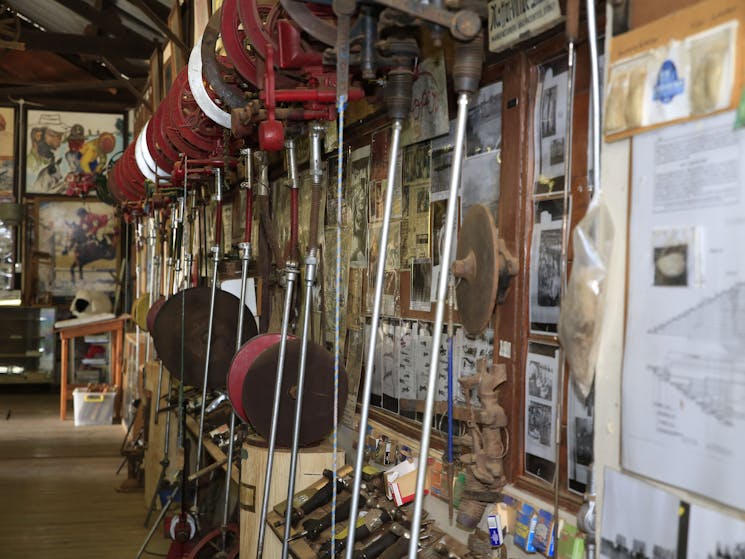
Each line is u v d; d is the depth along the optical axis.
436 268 2.81
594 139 1.62
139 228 8.87
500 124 2.40
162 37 10.02
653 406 1.51
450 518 2.41
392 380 3.16
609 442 1.63
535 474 2.19
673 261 1.47
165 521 5.60
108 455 8.31
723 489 1.36
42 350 12.12
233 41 2.80
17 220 12.23
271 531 3.15
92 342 11.39
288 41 2.46
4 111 12.80
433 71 2.69
